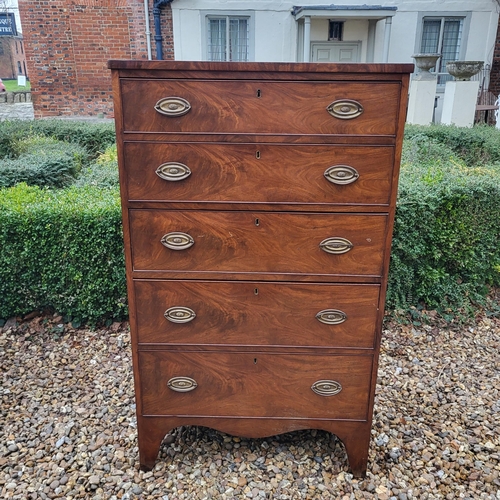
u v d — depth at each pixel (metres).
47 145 5.89
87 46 10.65
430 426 2.38
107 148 6.23
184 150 1.68
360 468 2.04
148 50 10.77
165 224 1.76
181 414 2.00
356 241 1.78
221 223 1.76
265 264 1.80
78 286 3.18
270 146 1.67
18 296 3.22
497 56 11.76
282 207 1.74
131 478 2.03
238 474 2.06
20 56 29.73
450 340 3.24
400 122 1.64
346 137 1.66
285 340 1.89
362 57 11.55
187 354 1.92
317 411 1.99
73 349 3.05
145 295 1.85
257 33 11.12
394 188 1.71
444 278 3.48
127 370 2.82
